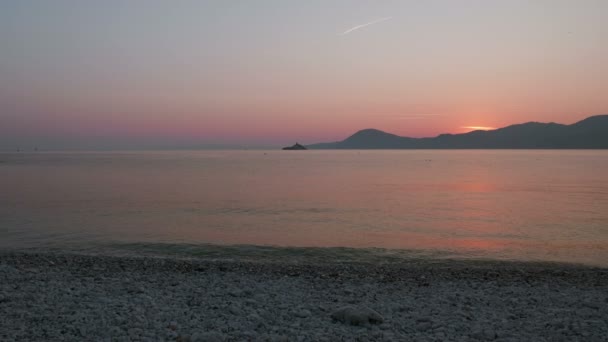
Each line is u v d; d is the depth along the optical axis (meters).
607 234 27.50
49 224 30.05
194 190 55.47
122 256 20.95
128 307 12.27
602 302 13.46
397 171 106.94
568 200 46.53
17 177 78.75
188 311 11.97
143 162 166.00
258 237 26.22
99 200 44.12
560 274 17.61
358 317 11.07
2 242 24.31
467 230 28.88
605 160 186.12
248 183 67.56
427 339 10.05
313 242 24.86
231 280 16.11
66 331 10.26
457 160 197.12
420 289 15.09
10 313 11.60
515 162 168.88
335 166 135.50
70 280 15.66
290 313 11.98
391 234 27.42
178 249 22.98
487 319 11.70
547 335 10.45
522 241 25.34
